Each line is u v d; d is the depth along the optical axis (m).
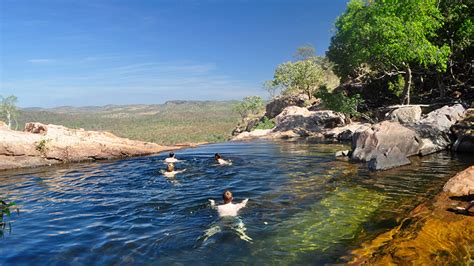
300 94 53.91
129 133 176.12
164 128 184.62
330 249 5.86
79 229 7.56
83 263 5.75
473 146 14.65
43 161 19.41
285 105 54.09
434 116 17.39
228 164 15.93
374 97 34.97
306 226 7.05
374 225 6.80
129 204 9.57
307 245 6.09
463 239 5.38
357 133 16.48
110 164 18.50
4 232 7.51
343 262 5.33
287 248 6.01
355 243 6.00
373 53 24.25
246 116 80.44
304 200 9.02
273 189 10.51
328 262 5.39
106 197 10.62
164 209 8.87
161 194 10.62
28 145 19.11
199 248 6.16
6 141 18.48
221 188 11.02
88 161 20.50
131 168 16.50
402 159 13.17
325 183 10.91
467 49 26.36
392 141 14.75
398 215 7.22
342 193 9.52
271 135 32.16
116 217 8.37
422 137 15.88
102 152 21.05
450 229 5.78
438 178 10.49
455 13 25.19
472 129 15.12
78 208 9.45
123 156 21.83
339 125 31.17
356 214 7.61
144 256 5.93
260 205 8.73
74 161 20.34
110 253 6.12
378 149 14.52
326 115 32.59
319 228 6.89
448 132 16.36
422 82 31.28
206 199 9.67
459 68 29.30
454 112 17.45
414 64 29.05
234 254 5.86
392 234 6.15
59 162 19.98
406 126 16.70
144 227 7.48
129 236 6.95
